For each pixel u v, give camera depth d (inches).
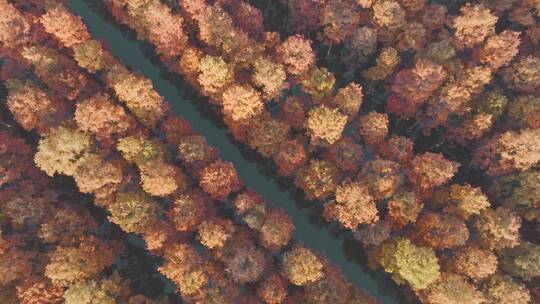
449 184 3501.5
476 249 2891.2
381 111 3715.6
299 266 2746.1
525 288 2829.7
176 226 2874.0
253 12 3499.0
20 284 2716.5
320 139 3161.9
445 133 3528.5
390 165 3011.8
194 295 2726.4
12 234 2881.4
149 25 3403.1
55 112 3127.5
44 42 3395.7
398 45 3459.6
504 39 3262.8
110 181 2896.2
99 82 3474.4
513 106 3312.0
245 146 3592.5
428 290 2844.5
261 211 2942.9
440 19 3496.6
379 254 3058.6
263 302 2903.5
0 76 3371.1
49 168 2861.7
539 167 3139.8
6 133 3206.2
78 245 2856.8
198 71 3297.2
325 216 3144.7
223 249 2842.0
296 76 3366.1
